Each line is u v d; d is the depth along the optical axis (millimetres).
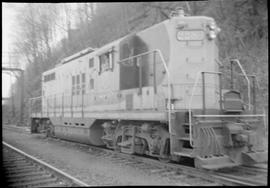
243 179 6227
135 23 22719
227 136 7020
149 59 8664
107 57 10305
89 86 11562
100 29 28953
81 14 34000
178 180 6473
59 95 14242
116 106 9727
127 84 9273
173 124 7188
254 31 13945
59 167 8195
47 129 15914
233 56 13945
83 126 11398
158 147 7961
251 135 7117
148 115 7930
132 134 8898
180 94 7875
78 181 6301
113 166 8141
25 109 35094
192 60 8031
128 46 9383
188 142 7516
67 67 13805
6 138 17344
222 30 15102
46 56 39562
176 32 8078
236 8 14945
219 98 7867
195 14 16609
